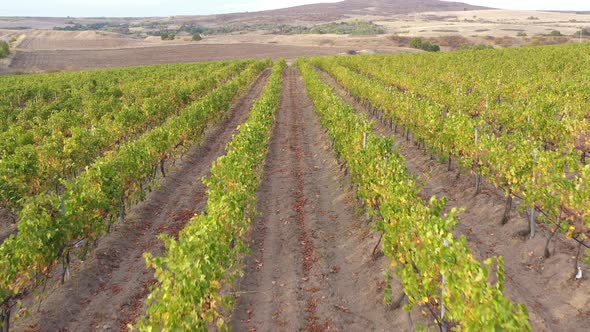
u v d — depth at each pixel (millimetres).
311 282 9547
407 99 19328
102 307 8836
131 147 13141
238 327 8148
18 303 7738
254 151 13805
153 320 5883
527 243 9969
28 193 12578
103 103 27016
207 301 6660
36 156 13781
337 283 9555
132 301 9062
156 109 23672
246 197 10328
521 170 9922
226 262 7707
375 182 9945
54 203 8680
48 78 50719
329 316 8375
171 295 6125
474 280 5102
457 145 13359
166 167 17375
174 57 94375
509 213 11008
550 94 19984
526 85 23922
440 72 37219
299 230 12078
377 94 23734
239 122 26969
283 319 8320
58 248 8430
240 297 9016
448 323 7254
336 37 136250
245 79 40062
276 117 27344
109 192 10766
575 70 33000
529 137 15875
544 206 9062
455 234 10883
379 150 11445
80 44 122750
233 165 11227
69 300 8875
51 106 28078
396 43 118562
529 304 8047
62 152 14969
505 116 17109
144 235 12094
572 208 8523
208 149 20859
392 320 8070
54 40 131000
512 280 8922
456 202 13023
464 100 21719
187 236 7695
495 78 29625
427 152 17438
